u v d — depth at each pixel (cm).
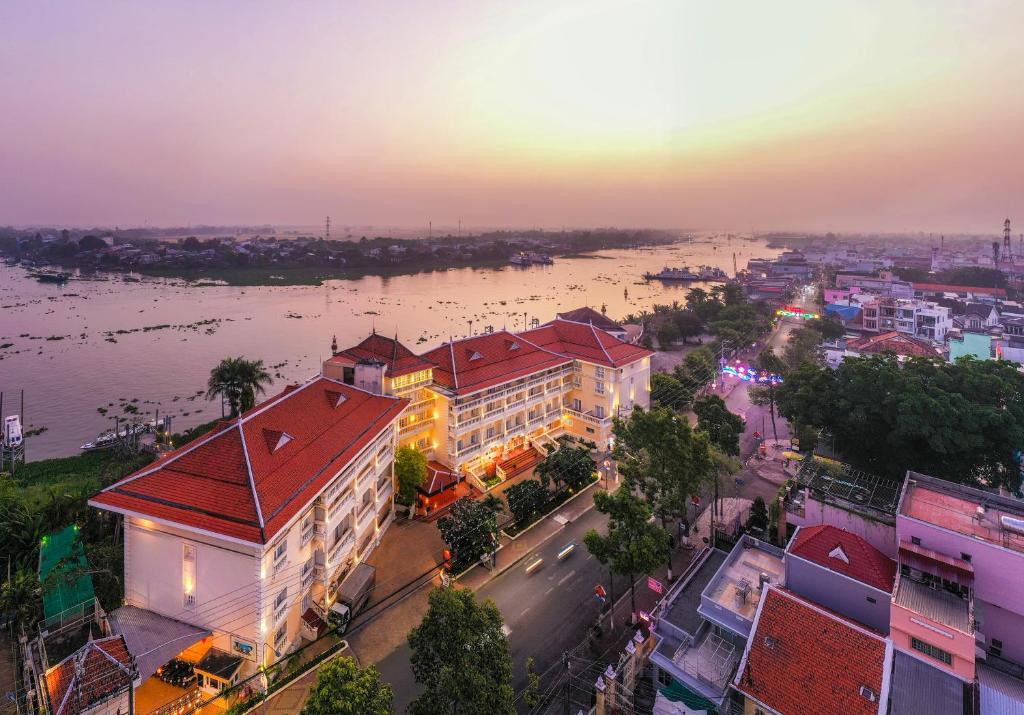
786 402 7831
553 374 8538
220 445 4500
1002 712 3092
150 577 4344
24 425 10694
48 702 3466
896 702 3142
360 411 5947
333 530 5022
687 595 4597
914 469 6469
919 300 16062
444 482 6812
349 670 3098
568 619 5081
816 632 3475
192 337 17838
